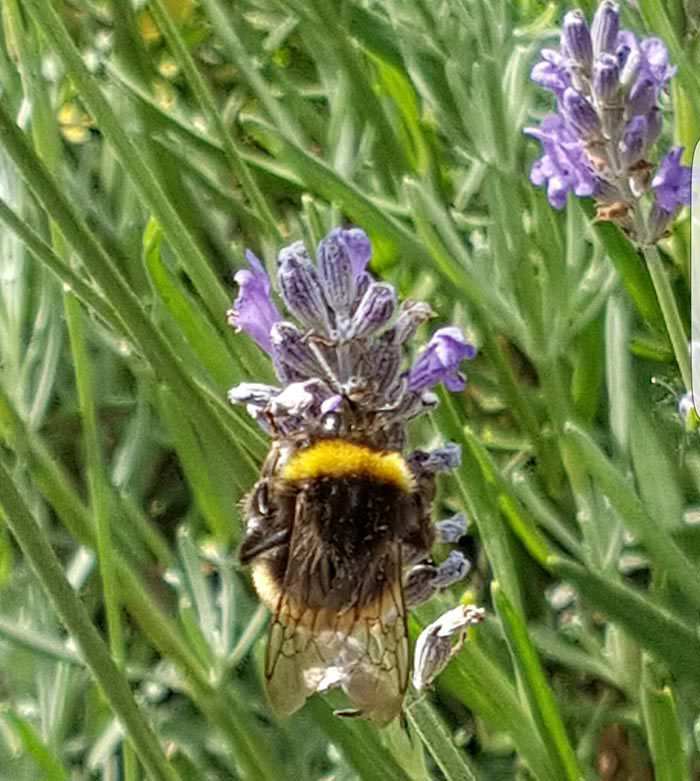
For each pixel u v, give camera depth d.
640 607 0.07
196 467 0.08
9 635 0.08
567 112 0.07
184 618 0.07
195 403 0.07
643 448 0.08
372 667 0.06
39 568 0.06
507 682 0.07
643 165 0.07
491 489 0.08
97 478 0.07
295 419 0.06
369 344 0.05
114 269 0.07
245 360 0.08
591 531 0.08
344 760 0.07
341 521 0.06
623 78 0.07
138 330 0.07
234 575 0.08
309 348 0.05
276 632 0.06
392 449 0.06
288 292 0.05
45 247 0.07
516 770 0.08
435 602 0.08
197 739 0.08
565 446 0.08
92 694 0.08
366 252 0.05
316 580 0.06
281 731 0.08
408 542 0.06
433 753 0.06
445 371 0.06
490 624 0.08
